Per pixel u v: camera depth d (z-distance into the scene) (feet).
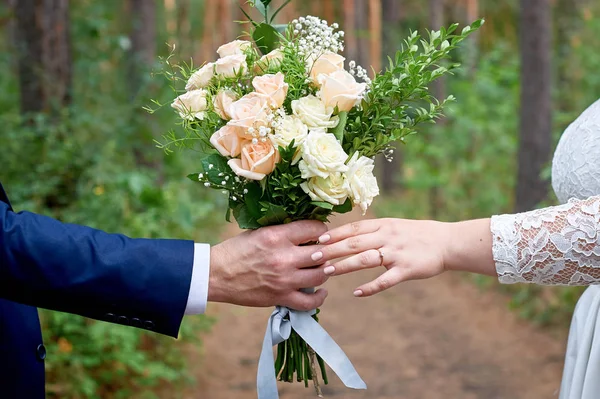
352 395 14.40
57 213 15.23
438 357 16.56
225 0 49.85
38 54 17.04
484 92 28.60
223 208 32.07
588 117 6.39
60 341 12.44
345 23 55.21
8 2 24.50
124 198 16.15
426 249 5.72
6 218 5.60
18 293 5.64
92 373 12.79
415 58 5.85
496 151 27.22
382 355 16.89
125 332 12.57
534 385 14.61
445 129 30.40
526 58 20.65
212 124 5.96
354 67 6.11
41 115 16.14
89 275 5.59
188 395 14.08
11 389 5.86
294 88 5.85
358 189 5.63
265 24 6.23
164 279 5.72
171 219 17.56
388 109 5.88
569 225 5.41
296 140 5.52
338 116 5.82
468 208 28.25
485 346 17.08
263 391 6.16
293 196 5.74
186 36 47.70
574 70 29.19
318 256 5.77
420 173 32.37
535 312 18.65
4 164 15.48
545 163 20.67
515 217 5.60
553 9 34.01
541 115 20.63
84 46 24.36
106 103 23.41
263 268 5.81
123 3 30.48
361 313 20.67
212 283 5.83
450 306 20.75
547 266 5.47
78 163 15.60
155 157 20.45
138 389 13.48
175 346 15.34
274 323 6.12
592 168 6.17
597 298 6.47
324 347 6.13
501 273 5.56
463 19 55.26
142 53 25.43
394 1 39.19
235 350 17.01
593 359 6.29
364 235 5.78
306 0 60.90
